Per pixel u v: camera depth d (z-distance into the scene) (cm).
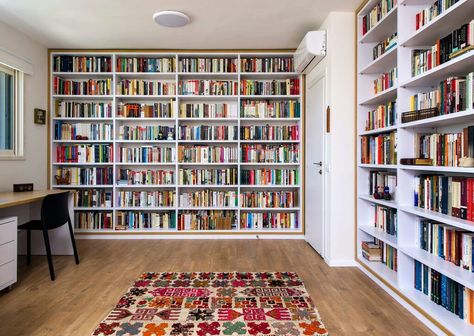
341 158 297
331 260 298
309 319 196
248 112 405
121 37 360
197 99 423
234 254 335
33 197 270
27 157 361
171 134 405
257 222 413
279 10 294
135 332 181
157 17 300
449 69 179
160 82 406
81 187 415
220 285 250
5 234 232
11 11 295
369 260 276
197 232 401
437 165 198
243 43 378
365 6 272
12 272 239
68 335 178
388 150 251
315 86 351
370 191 289
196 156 405
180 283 254
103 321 193
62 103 402
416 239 221
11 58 328
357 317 199
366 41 284
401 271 221
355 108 296
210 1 277
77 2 279
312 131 362
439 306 191
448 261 188
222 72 400
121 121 417
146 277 267
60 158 404
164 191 409
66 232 334
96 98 419
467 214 171
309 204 376
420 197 214
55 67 399
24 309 209
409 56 221
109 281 258
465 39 168
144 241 388
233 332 181
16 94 347
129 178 407
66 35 354
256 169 424
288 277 268
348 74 296
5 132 338
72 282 256
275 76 417
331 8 290
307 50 310
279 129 406
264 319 196
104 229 404
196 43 378
